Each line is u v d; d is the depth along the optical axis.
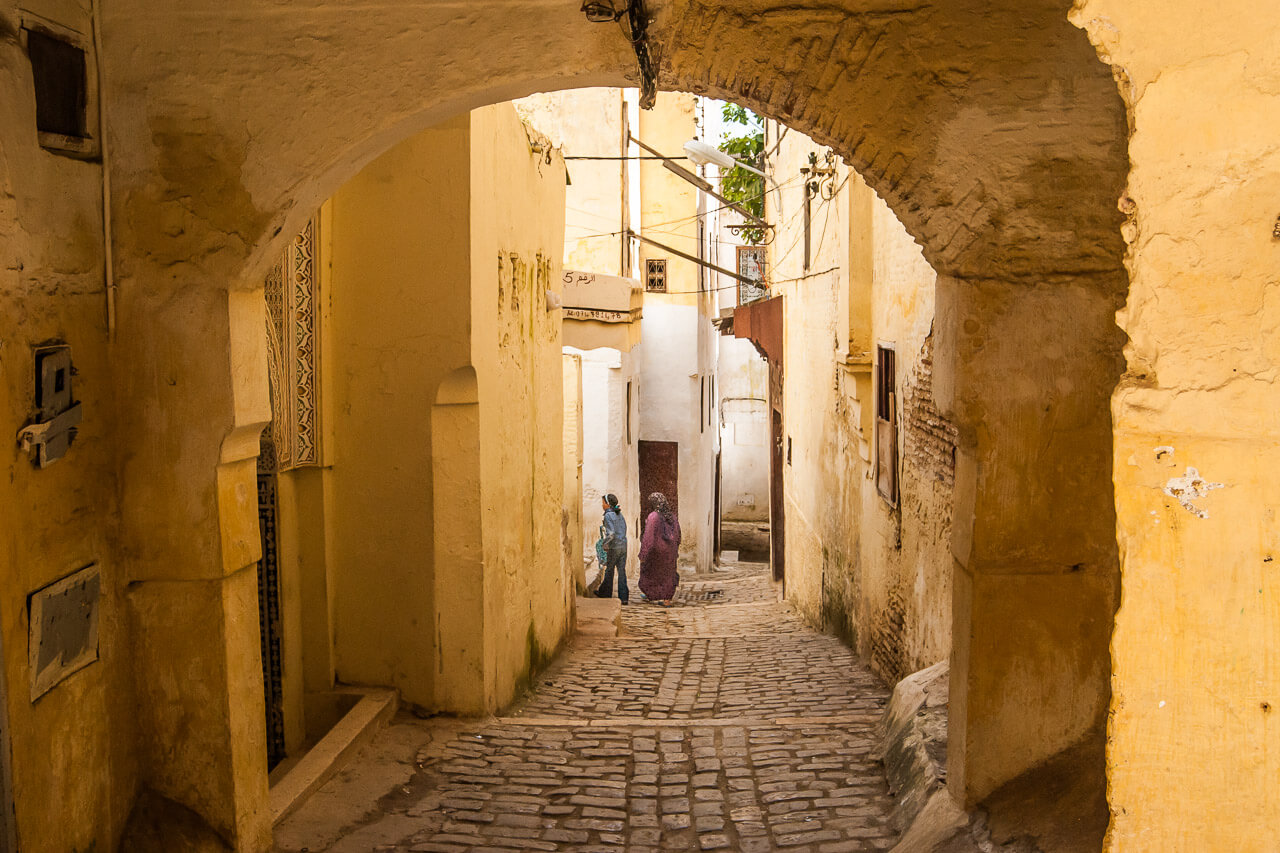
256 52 3.91
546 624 8.95
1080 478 3.87
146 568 4.05
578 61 3.87
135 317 3.99
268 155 3.94
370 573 6.57
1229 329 1.56
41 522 3.48
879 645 8.64
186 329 3.99
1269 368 1.55
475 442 6.50
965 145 3.76
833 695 7.88
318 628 6.52
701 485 20.53
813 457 12.50
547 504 9.02
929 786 4.67
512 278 7.55
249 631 4.28
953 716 4.20
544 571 8.88
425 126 4.14
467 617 6.59
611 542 15.31
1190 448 1.59
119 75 3.92
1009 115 3.73
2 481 3.23
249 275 4.05
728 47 3.78
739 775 5.64
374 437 6.48
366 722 6.08
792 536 14.72
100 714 3.86
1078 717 3.95
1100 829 3.56
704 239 21.22
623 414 17.56
